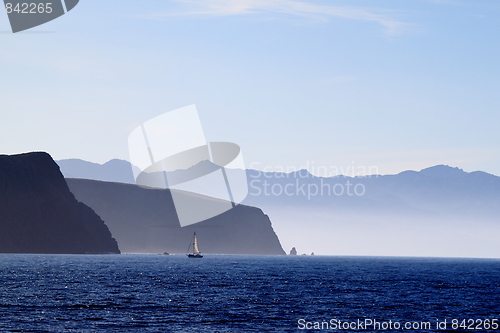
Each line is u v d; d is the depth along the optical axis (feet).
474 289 353.72
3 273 362.74
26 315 196.54
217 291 293.43
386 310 235.81
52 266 451.12
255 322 195.31
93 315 201.05
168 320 194.59
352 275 481.87
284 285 344.49
